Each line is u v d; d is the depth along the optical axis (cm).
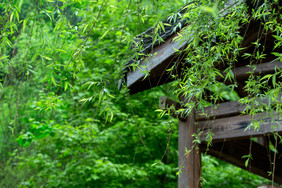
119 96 614
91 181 579
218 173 673
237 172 683
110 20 563
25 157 633
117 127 589
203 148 296
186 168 278
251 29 235
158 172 588
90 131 569
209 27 182
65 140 574
